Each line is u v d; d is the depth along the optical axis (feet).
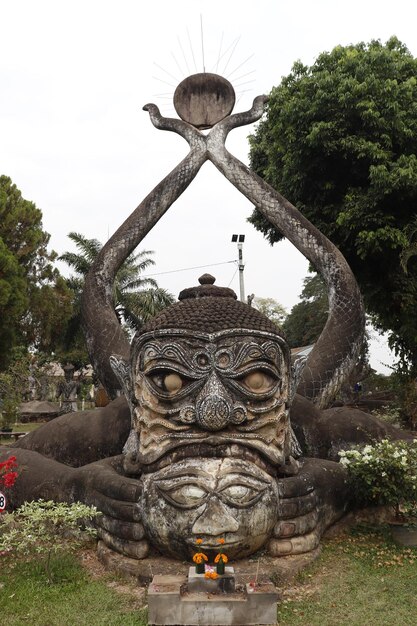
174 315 18.15
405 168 41.19
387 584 15.60
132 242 29.86
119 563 16.30
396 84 42.47
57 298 84.53
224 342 17.17
